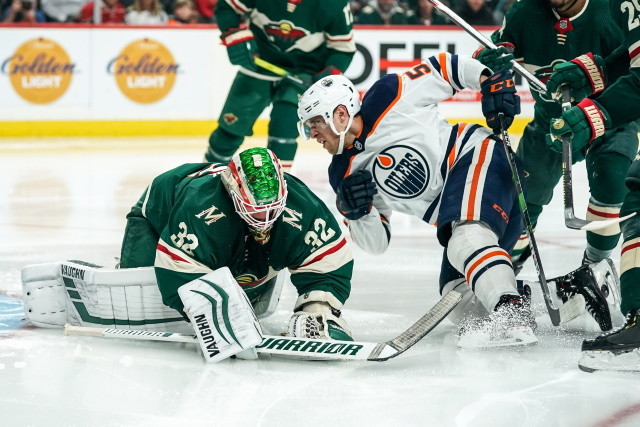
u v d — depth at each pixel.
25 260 8.84
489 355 5.80
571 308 5.71
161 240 5.86
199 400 5.02
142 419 4.74
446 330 6.44
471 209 6.04
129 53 18.89
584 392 5.07
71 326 6.33
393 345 5.55
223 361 5.74
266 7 10.62
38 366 5.64
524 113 18.70
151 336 6.00
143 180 13.98
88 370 5.55
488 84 6.31
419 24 19.27
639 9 5.54
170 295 5.85
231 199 5.79
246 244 5.91
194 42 19.09
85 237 9.95
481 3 19.12
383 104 6.12
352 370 5.54
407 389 5.17
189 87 19.19
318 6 10.52
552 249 9.40
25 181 13.83
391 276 8.25
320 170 14.90
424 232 10.45
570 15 7.07
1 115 18.75
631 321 5.39
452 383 5.26
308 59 10.93
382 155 6.16
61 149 17.34
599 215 7.08
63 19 19.27
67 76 18.80
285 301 7.44
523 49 7.37
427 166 6.19
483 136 6.32
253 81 11.06
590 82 6.36
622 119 5.71
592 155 7.10
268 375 5.45
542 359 5.68
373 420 4.71
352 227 6.35
